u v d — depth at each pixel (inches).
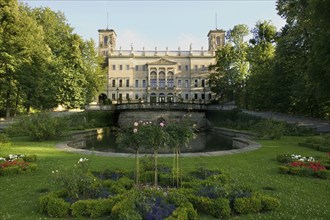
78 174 274.4
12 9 1263.5
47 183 339.0
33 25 1398.9
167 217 218.7
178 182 332.8
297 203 270.1
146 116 1584.6
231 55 1990.7
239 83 1956.2
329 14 895.7
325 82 967.0
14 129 856.3
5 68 1309.1
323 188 327.3
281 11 1451.8
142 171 365.7
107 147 831.7
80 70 1877.5
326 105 1328.7
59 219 229.6
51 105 1745.8
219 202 241.6
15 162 417.7
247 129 1342.3
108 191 282.5
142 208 226.8
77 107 1887.3
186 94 3304.6
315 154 576.7
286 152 608.7
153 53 3380.9
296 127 1095.0
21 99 1547.7
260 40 1995.6
